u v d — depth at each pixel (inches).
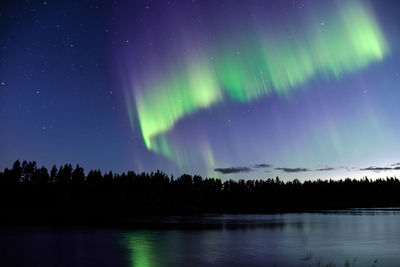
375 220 1908.2
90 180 4630.9
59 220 2138.3
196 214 3189.0
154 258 654.5
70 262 612.4
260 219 2196.1
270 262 609.9
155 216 2785.4
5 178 3804.1
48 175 4291.3
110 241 967.6
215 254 705.0
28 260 636.1
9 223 1841.8
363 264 593.0
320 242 923.4
